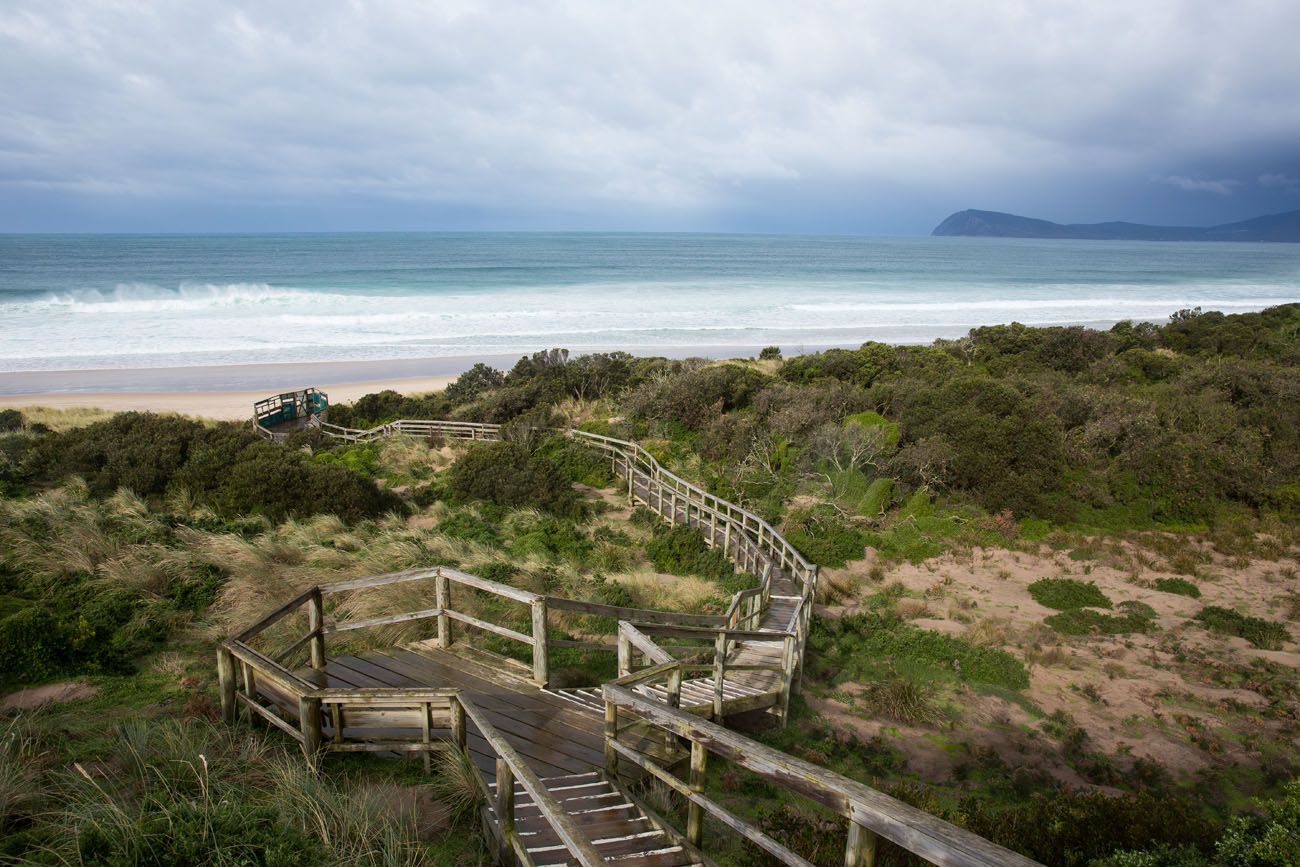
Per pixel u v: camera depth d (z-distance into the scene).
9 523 10.54
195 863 3.57
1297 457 16.02
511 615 9.23
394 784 4.86
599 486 18.27
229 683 5.57
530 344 42.09
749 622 9.77
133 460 15.08
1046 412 17.05
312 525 13.01
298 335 43.41
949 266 119.12
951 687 9.26
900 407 19.31
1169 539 14.22
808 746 7.58
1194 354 28.92
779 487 16.75
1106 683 9.42
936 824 2.38
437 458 19.30
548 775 5.01
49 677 6.43
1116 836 5.16
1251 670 9.70
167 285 63.66
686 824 4.98
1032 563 13.54
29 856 3.67
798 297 65.38
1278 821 4.85
